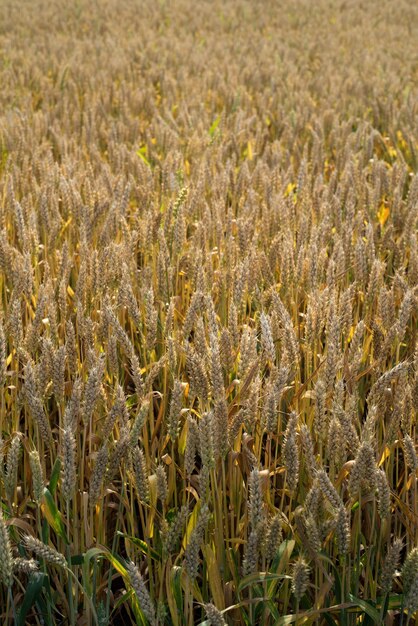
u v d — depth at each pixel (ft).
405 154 30.55
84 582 9.57
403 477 12.24
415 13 86.79
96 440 11.34
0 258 14.73
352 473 8.96
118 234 18.57
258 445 10.89
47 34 64.13
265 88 42.73
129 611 10.84
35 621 11.03
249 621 9.44
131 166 24.08
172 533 9.05
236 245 16.12
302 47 60.95
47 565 10.79
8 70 45.93
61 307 13.39
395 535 10.86
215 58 53.16
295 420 9.25
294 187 24.25
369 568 9.96
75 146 26.76
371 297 14.33
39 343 12.36
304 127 32.73
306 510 9.18
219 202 19.42
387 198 23.71
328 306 12.82
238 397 10.84
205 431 9.08
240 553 10.58
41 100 40.24
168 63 52.29
